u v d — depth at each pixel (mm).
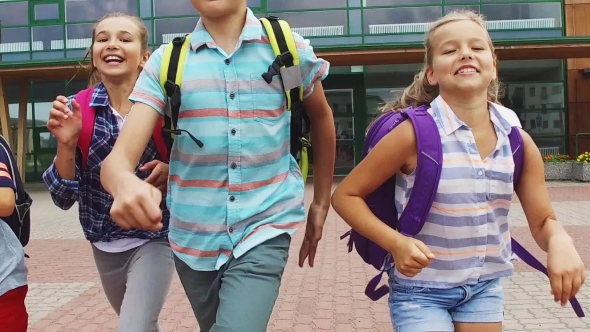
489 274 2301
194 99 2076
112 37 2816
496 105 2342
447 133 2209
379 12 17578
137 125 1983
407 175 2256
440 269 2254
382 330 4469
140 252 2674
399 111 2354
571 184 15359
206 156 2082
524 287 5578
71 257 7715
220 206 2092
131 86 2861
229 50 2133
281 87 2139
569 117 18125
